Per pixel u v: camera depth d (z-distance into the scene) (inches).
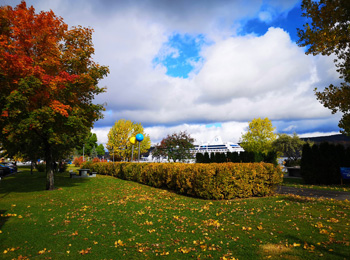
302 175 630.5
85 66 551.5
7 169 1192.8
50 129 459.5
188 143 979.9
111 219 258.7
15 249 173.5
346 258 139.9
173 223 238.5
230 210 293.1
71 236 202.2
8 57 399.2
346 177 567.8
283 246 164.1
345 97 349.1
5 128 417.1
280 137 1311.5
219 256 153.4
